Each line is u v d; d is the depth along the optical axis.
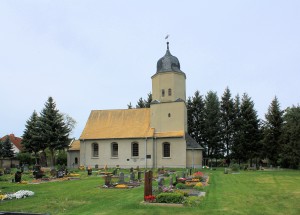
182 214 13.79
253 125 63.53
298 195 19.70
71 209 15.36
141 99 87.94
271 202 16.98
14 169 50.81
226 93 72.44
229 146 69.50
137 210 14.70
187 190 21.88
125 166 54.81
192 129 73.38
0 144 73.06
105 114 60.91
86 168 53.22
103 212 14.41
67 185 26.55
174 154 52.94
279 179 31.06
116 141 56.00
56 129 60.06
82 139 57.28
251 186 24.89
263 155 60.78
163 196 16.47
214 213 13.95
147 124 56.72
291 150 51.44
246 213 14.02
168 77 56.00
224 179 31.27
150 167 53.47
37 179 32.50
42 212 14.60
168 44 58.84
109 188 23.59
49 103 61.59
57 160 70.62
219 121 70.50
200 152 54.03
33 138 61.41
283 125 57.69
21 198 18.77
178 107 54.56
